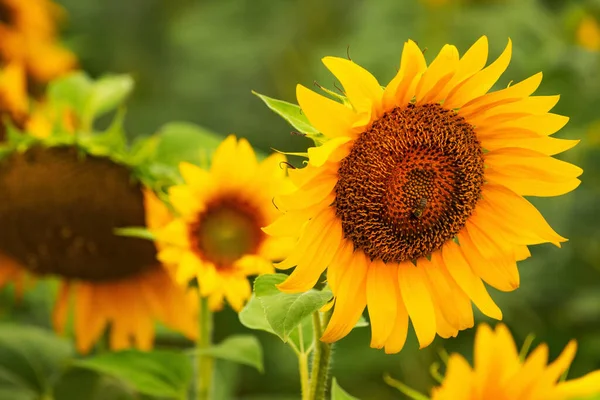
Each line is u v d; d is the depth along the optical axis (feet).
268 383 6.36
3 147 4.91
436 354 6.18
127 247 4.94
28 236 4.94
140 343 5.11
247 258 4.48
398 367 6.27
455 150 4.02
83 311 5.12
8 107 5.29
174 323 5.08
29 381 5.01
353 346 6.27
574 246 6.23
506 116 4.00
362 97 3.83
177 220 4.53
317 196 3.92
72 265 4.99
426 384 6.17
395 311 4.02
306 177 3.84
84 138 4.84
